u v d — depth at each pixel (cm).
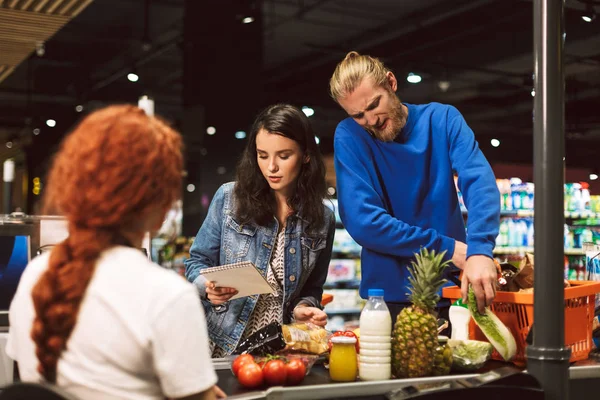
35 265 139
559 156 173
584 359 236
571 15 949
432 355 203
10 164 448
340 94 261
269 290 233
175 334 125
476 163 260
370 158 273
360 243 266
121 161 127
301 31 1134
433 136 273
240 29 1048
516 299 224
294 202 272
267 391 178
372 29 1108
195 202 1410
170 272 133
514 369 191
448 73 1242
